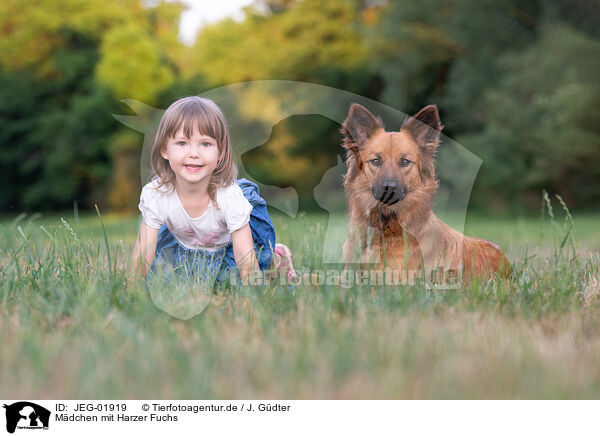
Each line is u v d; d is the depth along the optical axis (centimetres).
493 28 1752
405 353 208
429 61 1850
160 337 224
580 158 1606
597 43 1529
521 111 1598
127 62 1984
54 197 2122
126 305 263
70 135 2075
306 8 2055
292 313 264
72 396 187
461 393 189
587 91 1507
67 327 242
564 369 197
